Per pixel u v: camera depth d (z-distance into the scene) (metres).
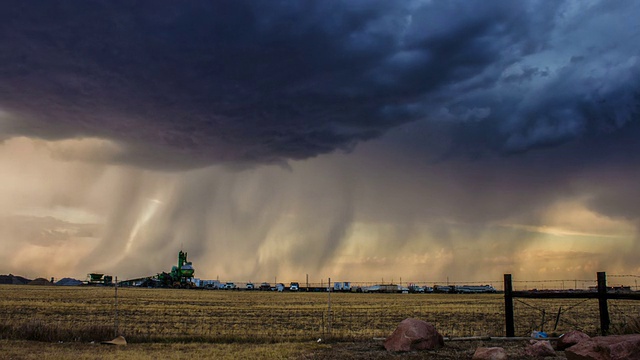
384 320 41.94
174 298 85.12
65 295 87.12
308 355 20.14
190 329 32.25
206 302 72.50
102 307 53.66
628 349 14.89
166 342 24.31
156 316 43.31
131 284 187.88
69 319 38.53
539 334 25.31
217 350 21.20
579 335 20.92
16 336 24.25
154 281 186.00
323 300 87.25
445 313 51.22
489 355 18.03
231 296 104.06
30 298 72.75
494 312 53.16
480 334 29.81
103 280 188.12
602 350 15.06
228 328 33.25
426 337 21.77
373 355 20.17
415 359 19.28
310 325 36.38
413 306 65.56
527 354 19.47
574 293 25.16
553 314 49.12
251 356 19.75
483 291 169.00
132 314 45.16
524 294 26.12
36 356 19.14
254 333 29.19
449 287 169.38
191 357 19.31
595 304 66.69
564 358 18.61
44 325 25.66
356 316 45.94
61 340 24.16
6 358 18.66
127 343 23.81
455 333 30.42
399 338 21.69
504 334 29.94
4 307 51.09
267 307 60.47
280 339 25.09
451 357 19.66
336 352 20.94
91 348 21.80
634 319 23.36
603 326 24.39
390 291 168.12
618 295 24.42
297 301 81.38
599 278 24.81
